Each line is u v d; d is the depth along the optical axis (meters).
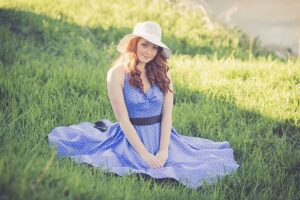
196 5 11.00
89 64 7.35
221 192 4.27
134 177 4.38
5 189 3.09
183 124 5.66
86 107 5.81
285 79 7.04
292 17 11.20
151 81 4.73
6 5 9.07
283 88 6.67
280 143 5.27
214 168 4.71
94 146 4.89
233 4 12.14
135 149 4.62
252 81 6.95
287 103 6.18
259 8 11.80
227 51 9.02
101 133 5.09
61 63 7.20
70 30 8.67
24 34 8.11
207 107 6.03
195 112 5.97
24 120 5.22
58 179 3.48
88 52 7.88
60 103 5.72
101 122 5.30
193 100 6.46
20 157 3.73
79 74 6.60
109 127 5.05
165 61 4.83
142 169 4.55
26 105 5.51
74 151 4.84
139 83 4.65
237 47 9.36
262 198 4.24
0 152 3.80
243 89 6.62
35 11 9.14
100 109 5.89
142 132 4.75
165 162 4.71
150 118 4.77
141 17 10.05
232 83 6.82
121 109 4.65
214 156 4.87
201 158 4.85
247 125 5.71
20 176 3.23
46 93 5.85
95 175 4.23
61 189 3.38
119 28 9.23
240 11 11.57
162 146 4.71
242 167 4.74
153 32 4.56
